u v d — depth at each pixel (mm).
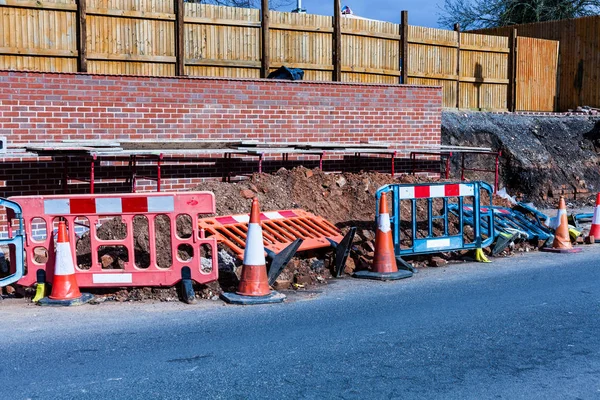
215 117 12641
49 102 11039
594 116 21469
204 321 6812
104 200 7656
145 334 6355
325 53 15398
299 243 8383
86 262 8727
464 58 19250
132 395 4855
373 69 16266
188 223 9219
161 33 13289
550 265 9969
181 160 12219
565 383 5145
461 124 18562
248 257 7703
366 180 12266
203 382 5109
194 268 7742
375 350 5887
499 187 17938
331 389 4984
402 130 15125
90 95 11391
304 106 13695
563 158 19281
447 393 4930
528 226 11836
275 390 4961
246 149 11758
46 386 5027
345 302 7660
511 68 20734
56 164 11047
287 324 6703
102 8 12586
